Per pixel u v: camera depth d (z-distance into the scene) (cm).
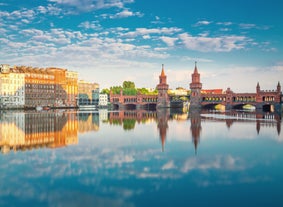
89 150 5588
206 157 4953
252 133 8138
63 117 14762
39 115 15975
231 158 4881
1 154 5153
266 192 3291
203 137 7375
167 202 3039
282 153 5278
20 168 4216
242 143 6412
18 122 11238
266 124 10931
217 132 8400
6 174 3925
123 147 5938
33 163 4509
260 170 4141
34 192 3291
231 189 3388
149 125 10906
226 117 15425
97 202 3038
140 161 4672
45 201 3053
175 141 6738
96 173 3994
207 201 3061
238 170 4141
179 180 3706
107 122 12269
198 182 3628
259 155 5112
